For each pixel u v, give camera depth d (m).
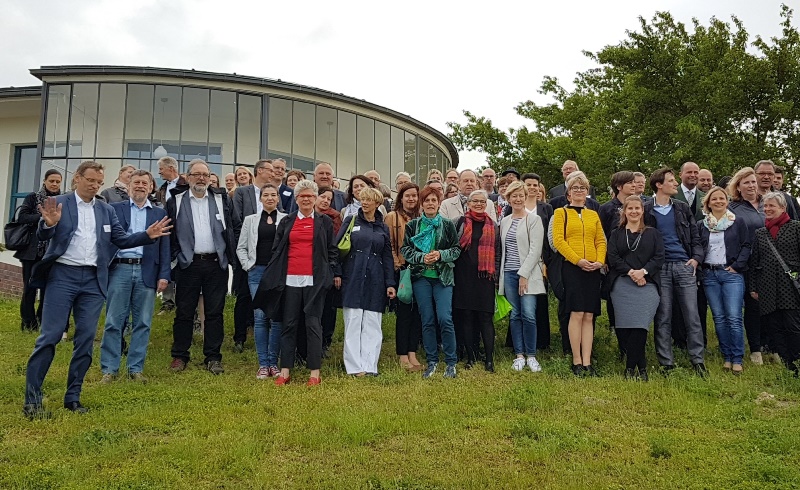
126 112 18.33
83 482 4.42
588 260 7.50
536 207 8.59
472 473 4.61
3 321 10.49
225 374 7.66
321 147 20.19
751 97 19.94
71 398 6.06
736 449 5.13
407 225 8.00
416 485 4.41
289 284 7.39
